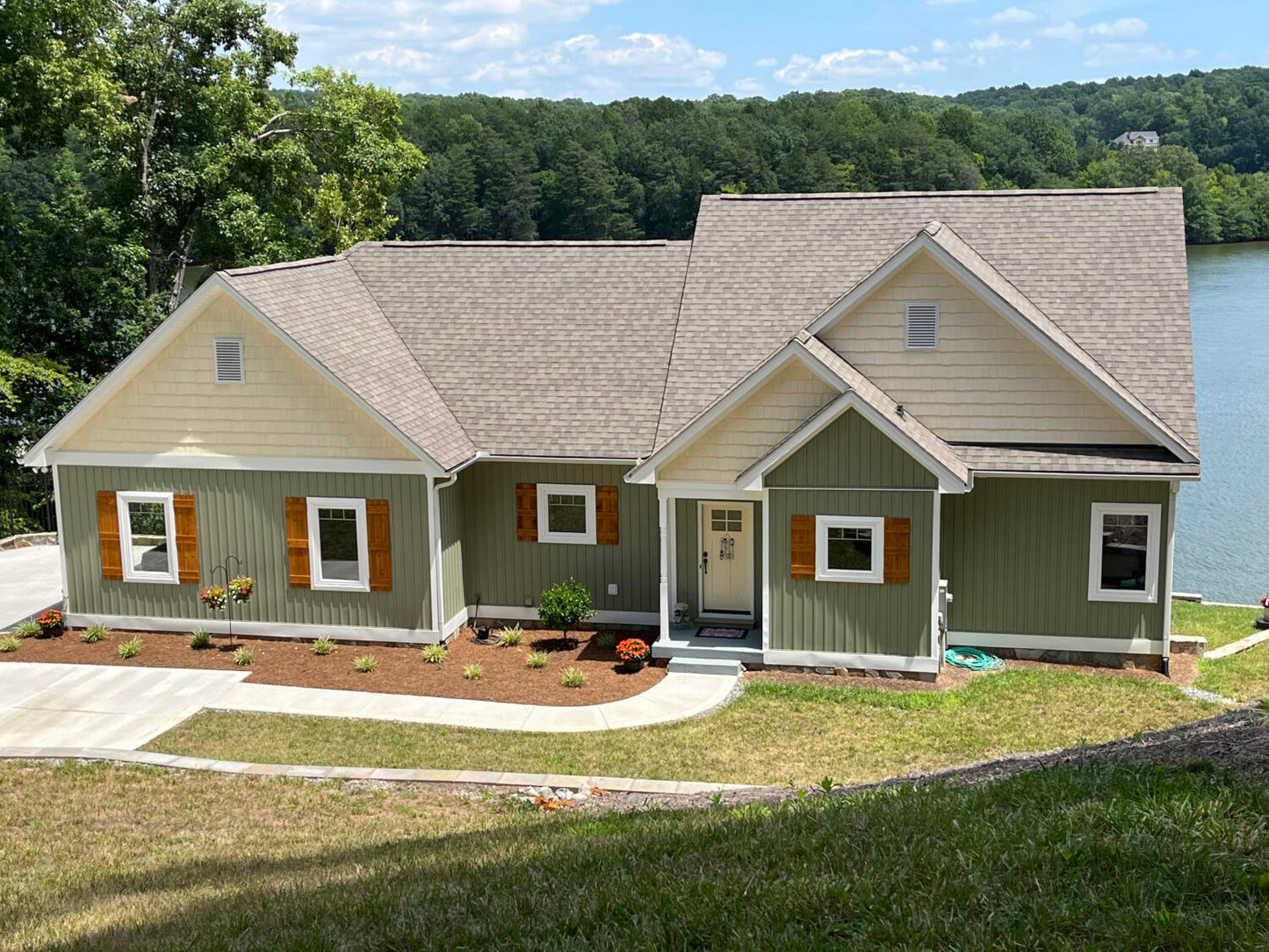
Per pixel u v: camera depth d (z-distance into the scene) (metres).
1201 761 11.05
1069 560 20.58
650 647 21.55
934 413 20.98
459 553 22.69
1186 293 21.75
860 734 17.75
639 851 10.66
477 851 11.74
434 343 24.30
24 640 22.45
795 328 22.53
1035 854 9.13
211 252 38.97
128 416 22.12
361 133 41.62
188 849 13.55
